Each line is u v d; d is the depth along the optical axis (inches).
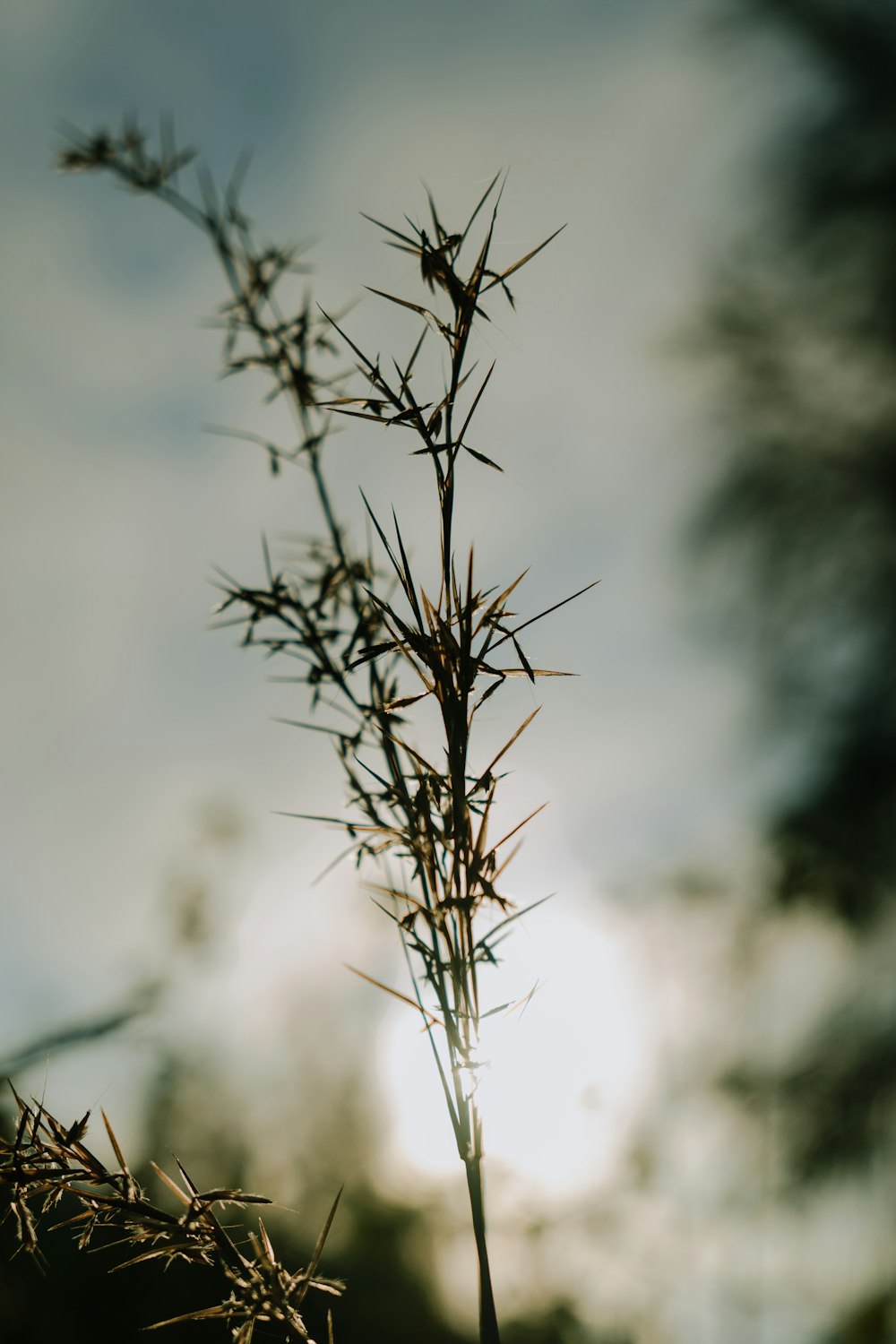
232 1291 21.4
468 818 21.3
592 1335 67.8
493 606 21.5
